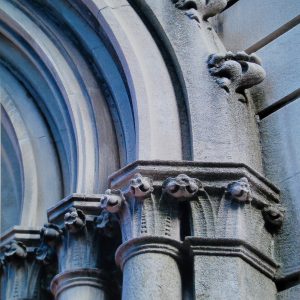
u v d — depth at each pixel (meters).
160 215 4.64
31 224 5.41
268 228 4.83
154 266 4.46
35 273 5.25
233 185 4.66
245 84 5.25
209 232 4.59
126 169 4.77
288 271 4.70
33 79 5.92
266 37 5.57
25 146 5.72
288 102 5.27
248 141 5.10
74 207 4.96
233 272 4.46
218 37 5.69
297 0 5.52
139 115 5.01
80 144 5.26
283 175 5.02
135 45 5.36
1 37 6.05
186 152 4.95
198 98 5.14
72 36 5.73
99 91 5.48
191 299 4.47
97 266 4.89
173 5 5.57
